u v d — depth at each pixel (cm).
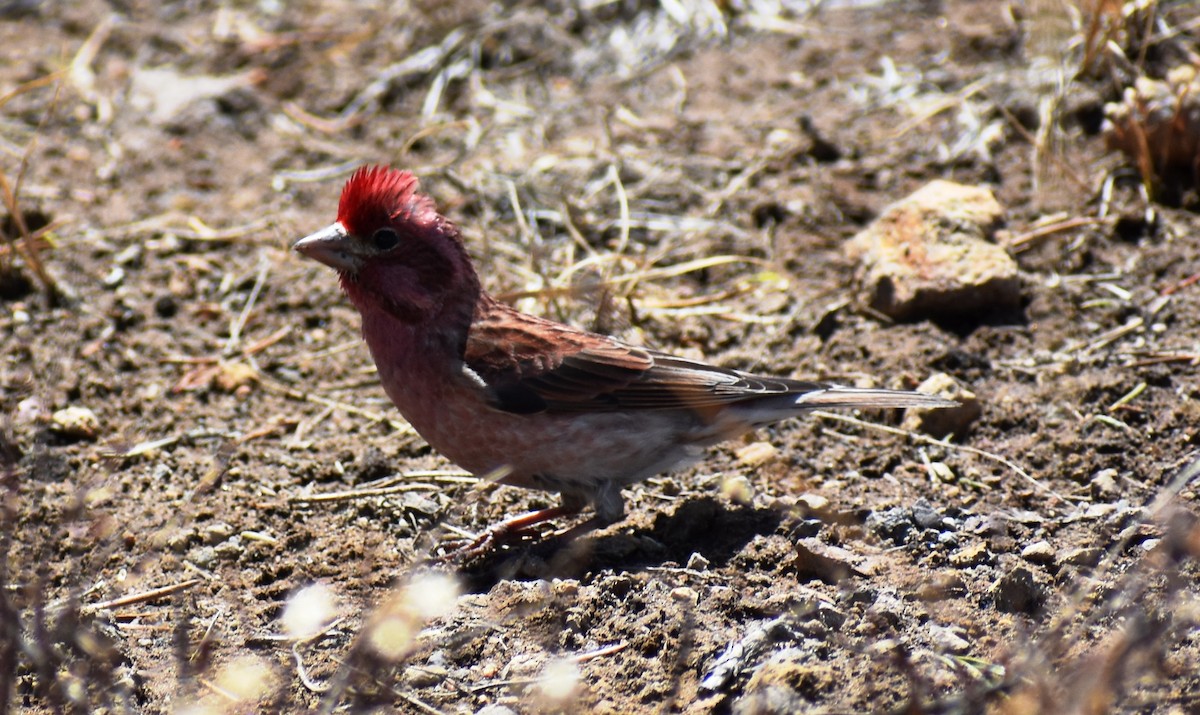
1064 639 796
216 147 1585
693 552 955
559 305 1289
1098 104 1455
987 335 1195
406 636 844
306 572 952
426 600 865
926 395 1020
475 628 864
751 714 755
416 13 1802
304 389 1217
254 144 1590
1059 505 981
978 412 1100
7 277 1333
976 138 1455
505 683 814
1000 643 807
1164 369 1120
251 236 1427
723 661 804
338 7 1861
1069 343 1177
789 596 857
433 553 975
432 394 985
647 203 1442
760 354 1224
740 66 1655
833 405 1015
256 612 909
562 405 979
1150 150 1355
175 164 1550
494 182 1476
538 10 1775
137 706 810
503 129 1580
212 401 1196
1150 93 1357
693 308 1298
